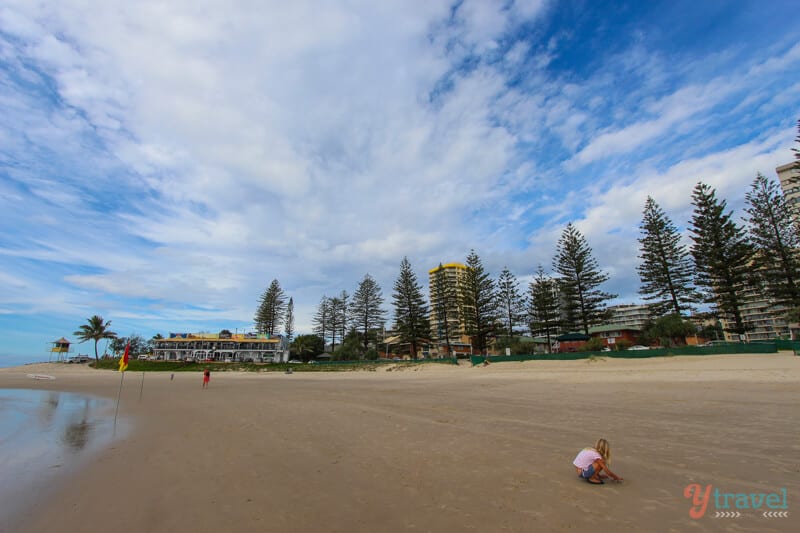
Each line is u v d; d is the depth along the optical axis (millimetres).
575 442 6988
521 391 16297
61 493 5383
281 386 25703
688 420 8359
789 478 4590
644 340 34406
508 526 3660
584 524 3623
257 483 5355
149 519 4297
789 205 29391
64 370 60281
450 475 5359
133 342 83750
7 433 10484
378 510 4230
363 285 61250
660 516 3729
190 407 15172
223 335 65125
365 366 42375
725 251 30875
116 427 11086
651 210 36094
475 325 44094
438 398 14914
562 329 41750
